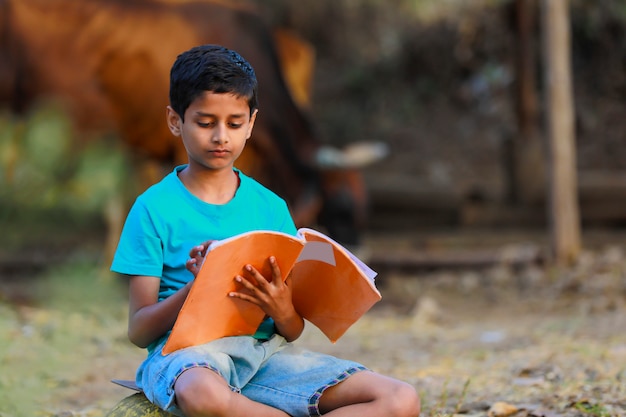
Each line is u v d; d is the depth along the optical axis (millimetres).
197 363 4668
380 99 29922
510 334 11836
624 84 29031
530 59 21250
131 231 4973
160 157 15328
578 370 8297
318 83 30438
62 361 8703
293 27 26125
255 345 5062
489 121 28641
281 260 4832
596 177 21344
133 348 10250
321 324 5320
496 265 17656
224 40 14992
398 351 10781
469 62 30281
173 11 14953
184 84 4840
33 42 14539
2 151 8133
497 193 22000
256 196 5246
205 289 4688
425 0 28188
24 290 14492
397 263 17828
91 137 14570
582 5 28219
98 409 7160
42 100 14234
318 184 15750
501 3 24656
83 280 11219
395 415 4727
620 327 11828
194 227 5016
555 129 16938
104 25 14703
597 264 16703
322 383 4902
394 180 21328
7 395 6934
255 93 4973
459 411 6914
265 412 4723
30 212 8336
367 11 28250
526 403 7016
